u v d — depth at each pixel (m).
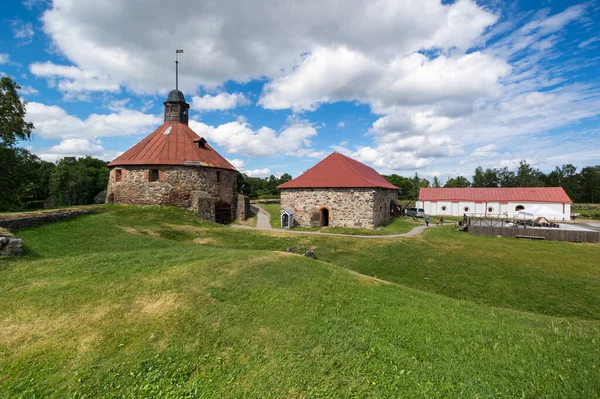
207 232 17.86
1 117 23.31
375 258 15.11
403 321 6.09
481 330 5.91
